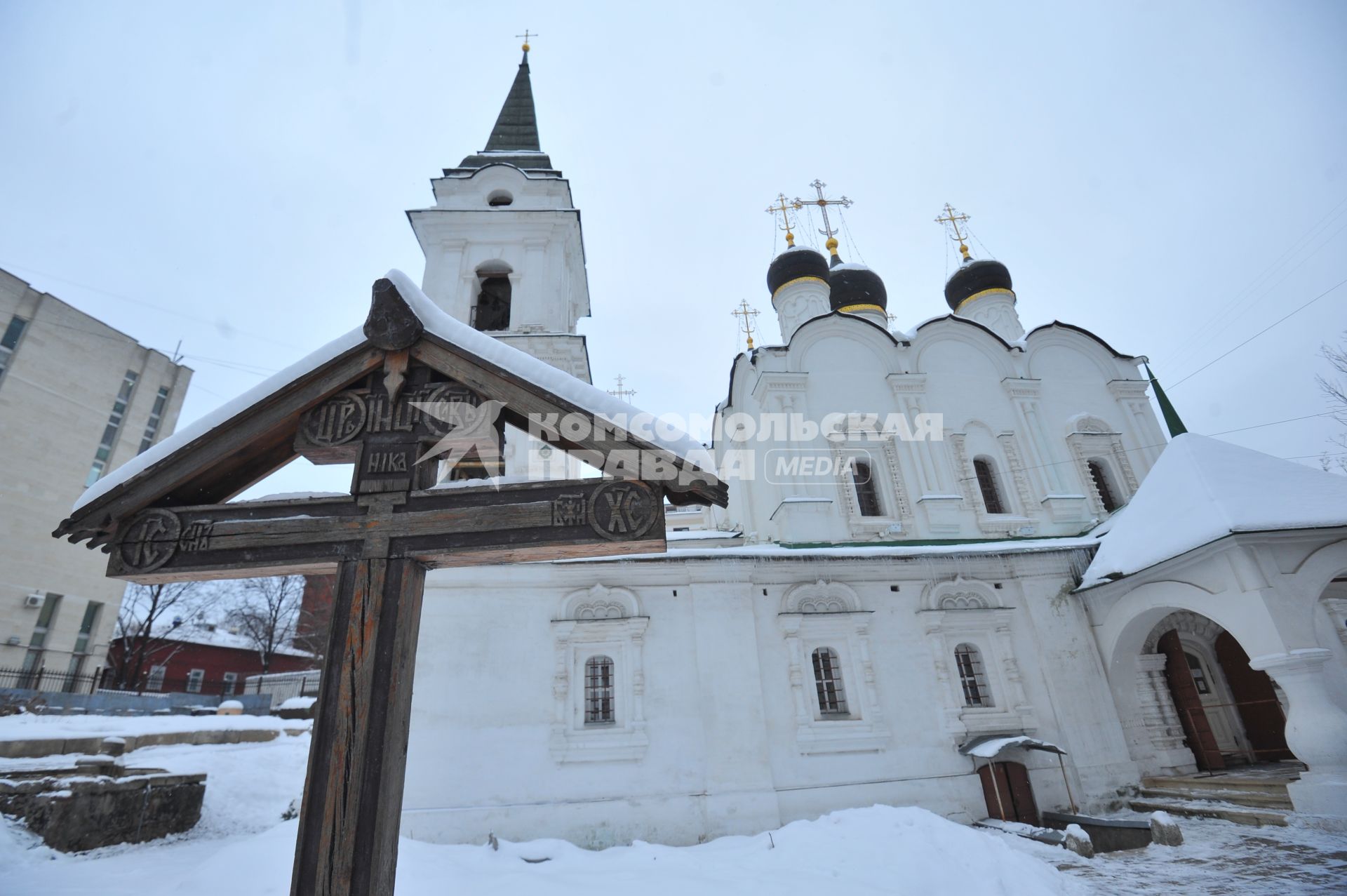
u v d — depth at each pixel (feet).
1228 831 36.63
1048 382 62.90
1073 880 29.94
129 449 91.66
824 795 42.19
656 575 45.98
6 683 72.54
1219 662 53.42
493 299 59.72
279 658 134.41
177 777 40.22
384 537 12.41
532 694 41.86
